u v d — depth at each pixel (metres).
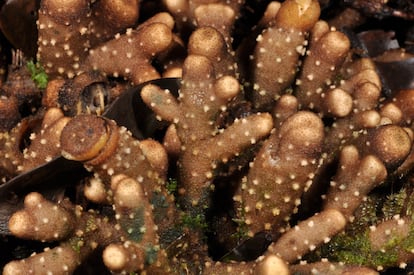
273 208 0.36
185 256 0.37
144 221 0.34
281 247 0.35
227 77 0.36
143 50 0.40
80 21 0.40
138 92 0.39
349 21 0.46
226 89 0.36
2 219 0.38
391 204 0.38
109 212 0.37
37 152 0.38
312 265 0.35
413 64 0.44
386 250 0.36
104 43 0.41
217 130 0.37
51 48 0.40
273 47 0.39
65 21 0.40
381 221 0.37
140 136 0.39
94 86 0.40
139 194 0.34
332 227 0.35
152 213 0.34
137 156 0.35
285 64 0.40
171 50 0.42
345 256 0.36
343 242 0.37
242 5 0.44
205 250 0.38
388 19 0.46
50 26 0.40
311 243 0.35
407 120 0.41
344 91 0.39
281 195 0.36
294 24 0.39
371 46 0.46
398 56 0.44
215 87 0.37
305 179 0.35
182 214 0.37
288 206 0.36
